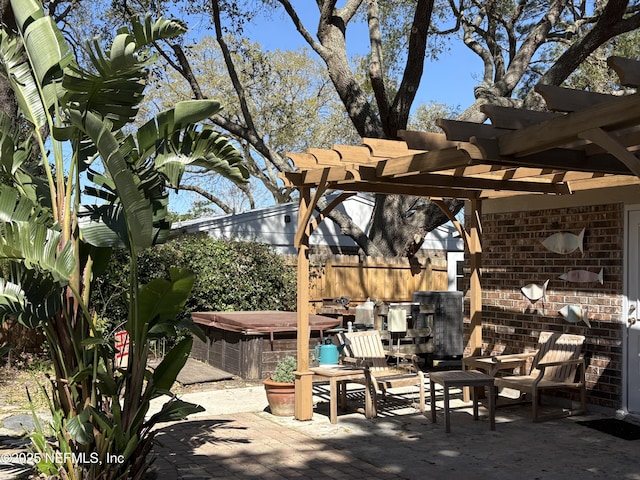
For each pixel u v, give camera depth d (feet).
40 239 16.51
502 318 33.30
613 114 14.26
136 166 18.65
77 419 16.55
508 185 27.53
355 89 53.93
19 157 18.81
